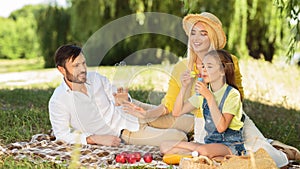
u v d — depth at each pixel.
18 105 7.06
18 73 12.85
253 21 11.32
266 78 9.55
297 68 11.25
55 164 4.06
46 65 14.51
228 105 4.12
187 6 5.80
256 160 3.61
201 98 4.33
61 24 13.91
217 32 4.32
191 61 4.37
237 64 4.57
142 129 4.58
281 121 6.38
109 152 4.29
